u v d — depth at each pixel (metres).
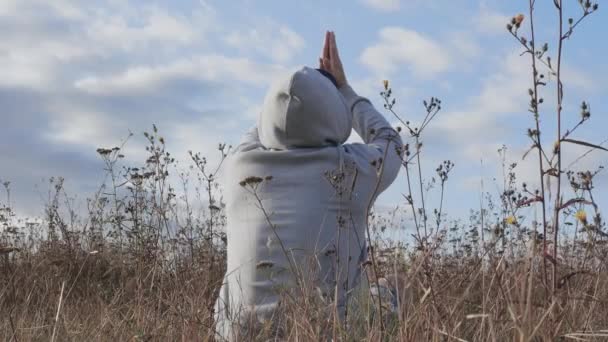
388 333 2.67
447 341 2.50
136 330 3.33
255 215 3.12
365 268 2.86
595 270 3.25
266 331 2.90
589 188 2.82
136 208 5.60
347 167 3.06
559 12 2.57
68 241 6.07
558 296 2.53
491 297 2.89
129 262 5.60
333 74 3.51
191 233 5.54
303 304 2.84
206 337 2.96
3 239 6.99
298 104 3.03
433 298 2.59
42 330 3.70
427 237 2.98
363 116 3.38
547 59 2.58
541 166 2.59
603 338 2.72
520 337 2.12
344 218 3.08
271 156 3.10
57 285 4.96
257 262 3.09
